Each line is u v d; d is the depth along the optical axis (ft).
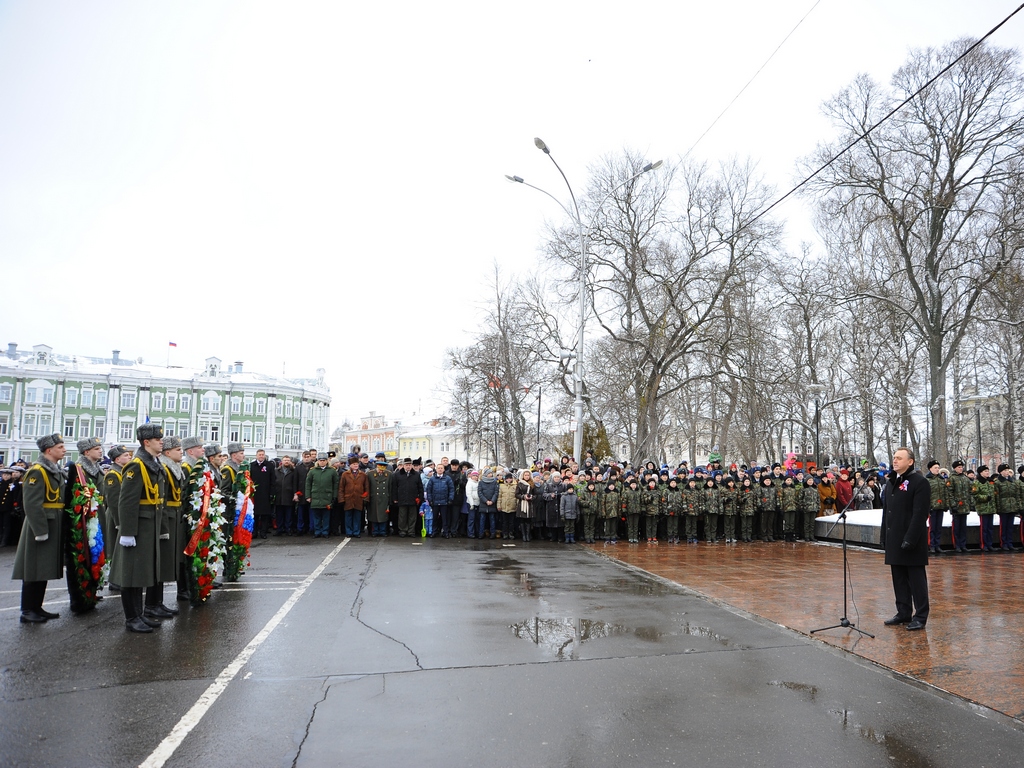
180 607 26.91
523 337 114.01
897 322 105.91
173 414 251.80
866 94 91.61
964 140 87.25
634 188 100.94
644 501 52.85
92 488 27.58
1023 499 50.75
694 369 111.14
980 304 98.07
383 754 13.84
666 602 29.14
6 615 25.80
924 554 25.04
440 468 54.39
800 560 43.19
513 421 128.16
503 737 14.75
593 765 13.52
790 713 16.44
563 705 16.70
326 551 44.04
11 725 15.03
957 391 118.73
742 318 101.35
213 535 27.84
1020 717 16.43
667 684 18.39
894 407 107.76
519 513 52.37
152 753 13.73
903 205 92.43
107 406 240.73
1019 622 26.25
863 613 27.58
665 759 13.85
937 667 20.27
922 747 14.64
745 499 53.62
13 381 228.63
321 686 17.72
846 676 19.36
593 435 97.14
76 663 19.51
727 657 21.01
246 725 15.16
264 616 25.31
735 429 147.64
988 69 83.92
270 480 52.60
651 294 103.91
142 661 19.72
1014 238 85.61
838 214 94.32
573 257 102.47
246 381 263.49
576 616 26.12
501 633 23.31
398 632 23.16
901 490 25.77
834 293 104.78
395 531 55.83
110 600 28.99
